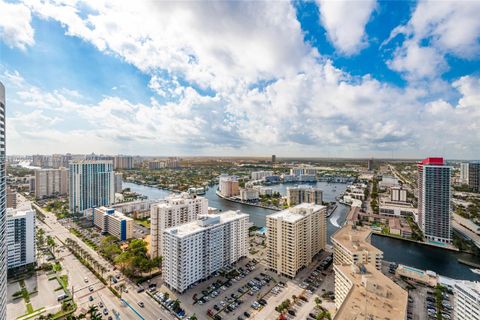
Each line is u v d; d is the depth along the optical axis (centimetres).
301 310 12356
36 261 17538
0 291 8219
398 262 19450
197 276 14512
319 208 19262
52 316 11844
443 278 15425
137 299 13225
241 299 13250
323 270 16425
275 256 16250
